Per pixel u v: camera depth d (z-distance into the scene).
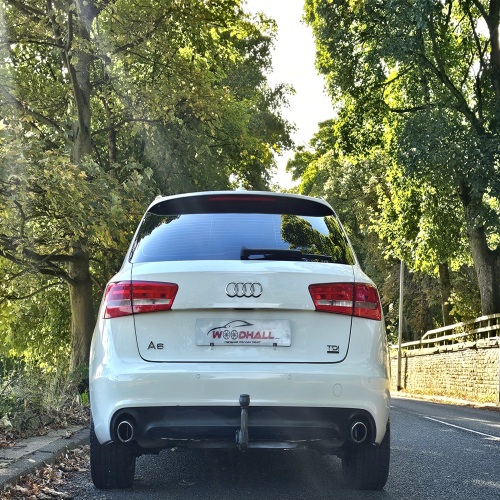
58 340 26.36
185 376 4.88
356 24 26.44
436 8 22.84
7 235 15.05
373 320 5.13
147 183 16.30
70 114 19.12
